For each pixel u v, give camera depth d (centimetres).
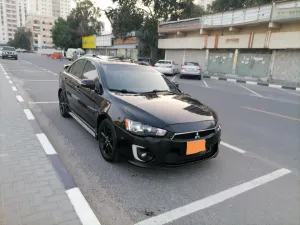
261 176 353
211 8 3116
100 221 241
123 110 338
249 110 810
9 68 1828
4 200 259
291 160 416
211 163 388
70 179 310
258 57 1877
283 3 1576
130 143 318
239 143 489
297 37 1586
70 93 531
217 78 1975
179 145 308
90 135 474
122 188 302
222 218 257
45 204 258
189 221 250
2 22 13425
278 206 283
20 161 347
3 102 693
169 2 2780
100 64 459
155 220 248
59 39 5178
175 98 402
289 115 762
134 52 3372
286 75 1706
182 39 2527
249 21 1797
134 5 2825
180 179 332
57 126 520
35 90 955
